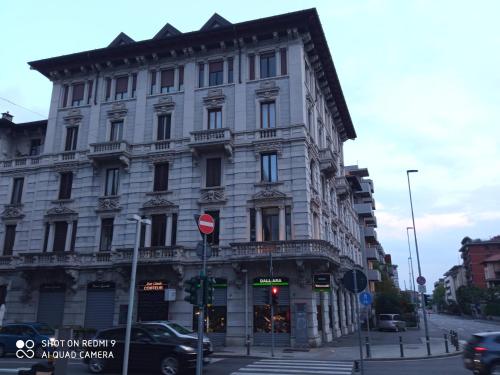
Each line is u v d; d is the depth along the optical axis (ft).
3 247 107.86
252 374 49.08
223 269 88.74
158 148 100.17
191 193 94.89
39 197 106.63
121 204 99.04
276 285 84.58
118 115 105.81
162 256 89.76
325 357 66.28
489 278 304.71
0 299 103.86
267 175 92.27
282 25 97.14
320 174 105.81
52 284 98.84
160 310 90.27
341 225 132.77
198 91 101.45
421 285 88.22
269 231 89.04
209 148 94.73
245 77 98.68
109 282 95.09
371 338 105.50
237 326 84.38
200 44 102.22
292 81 95.20
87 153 105.09
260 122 95.35
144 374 49.65
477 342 45.85
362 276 41.73
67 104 112.06
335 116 136.77
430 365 57.93
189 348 48.55
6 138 121.29
